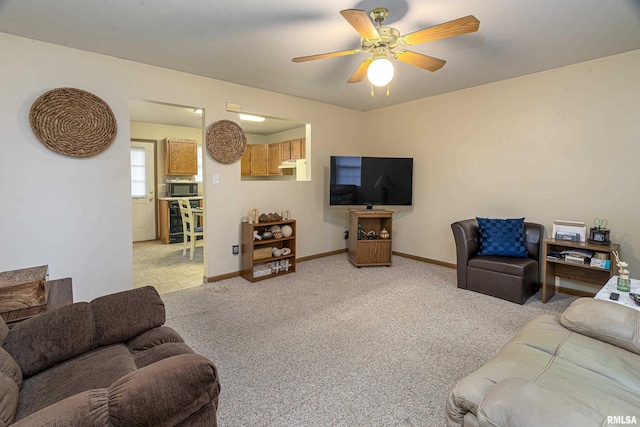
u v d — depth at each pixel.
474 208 4.26
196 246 6.19
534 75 3.63
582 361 1.39
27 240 2.80
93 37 2.69
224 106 3.89
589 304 1.71
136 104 4.84
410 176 4.78
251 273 3.94
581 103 3.32
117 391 1.00
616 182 3.17
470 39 2.71
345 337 2.58
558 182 3.53
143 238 6.85
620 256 3.14
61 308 1.56
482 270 3.49
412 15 2.31
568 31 2.57
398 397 1.88
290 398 1.87
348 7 2.21
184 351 1.50
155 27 2.50
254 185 4.29
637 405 1.08
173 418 1.04
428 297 3.43
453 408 1.27
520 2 2.14
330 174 4.69
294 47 2.88
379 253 4.59
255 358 2.28
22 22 2.43
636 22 2.42
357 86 4.10
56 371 1.36
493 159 4.04
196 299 3.38
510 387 1.12
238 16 2.33
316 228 5.08
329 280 4.01
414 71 3.53
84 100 2.96
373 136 5.47
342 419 1.70
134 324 1.65
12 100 2.68
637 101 3.01
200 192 7.27
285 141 7.11
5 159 2.68
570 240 3.24
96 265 3.13
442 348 2.41
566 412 0.98
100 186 3.12
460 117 4.32
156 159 6.86
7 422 0.98
